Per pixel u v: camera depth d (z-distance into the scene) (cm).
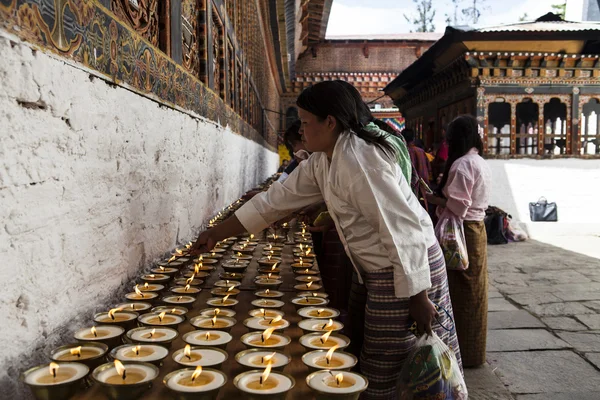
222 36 530
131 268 233
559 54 968
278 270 262
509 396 321
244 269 261
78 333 156
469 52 965
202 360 140
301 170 213
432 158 844
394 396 196
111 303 206
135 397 121
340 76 2134
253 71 980
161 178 281
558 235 991
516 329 449
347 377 134
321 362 144
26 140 138
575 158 1012
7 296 130
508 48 964
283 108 2206
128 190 227
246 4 827
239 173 665
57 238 158
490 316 488
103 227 198
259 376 131
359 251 191
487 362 375
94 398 124
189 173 351
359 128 182
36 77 141
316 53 2170
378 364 194
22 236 137
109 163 203
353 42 2147
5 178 128
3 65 126
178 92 315
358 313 242
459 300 347
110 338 153
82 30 172
